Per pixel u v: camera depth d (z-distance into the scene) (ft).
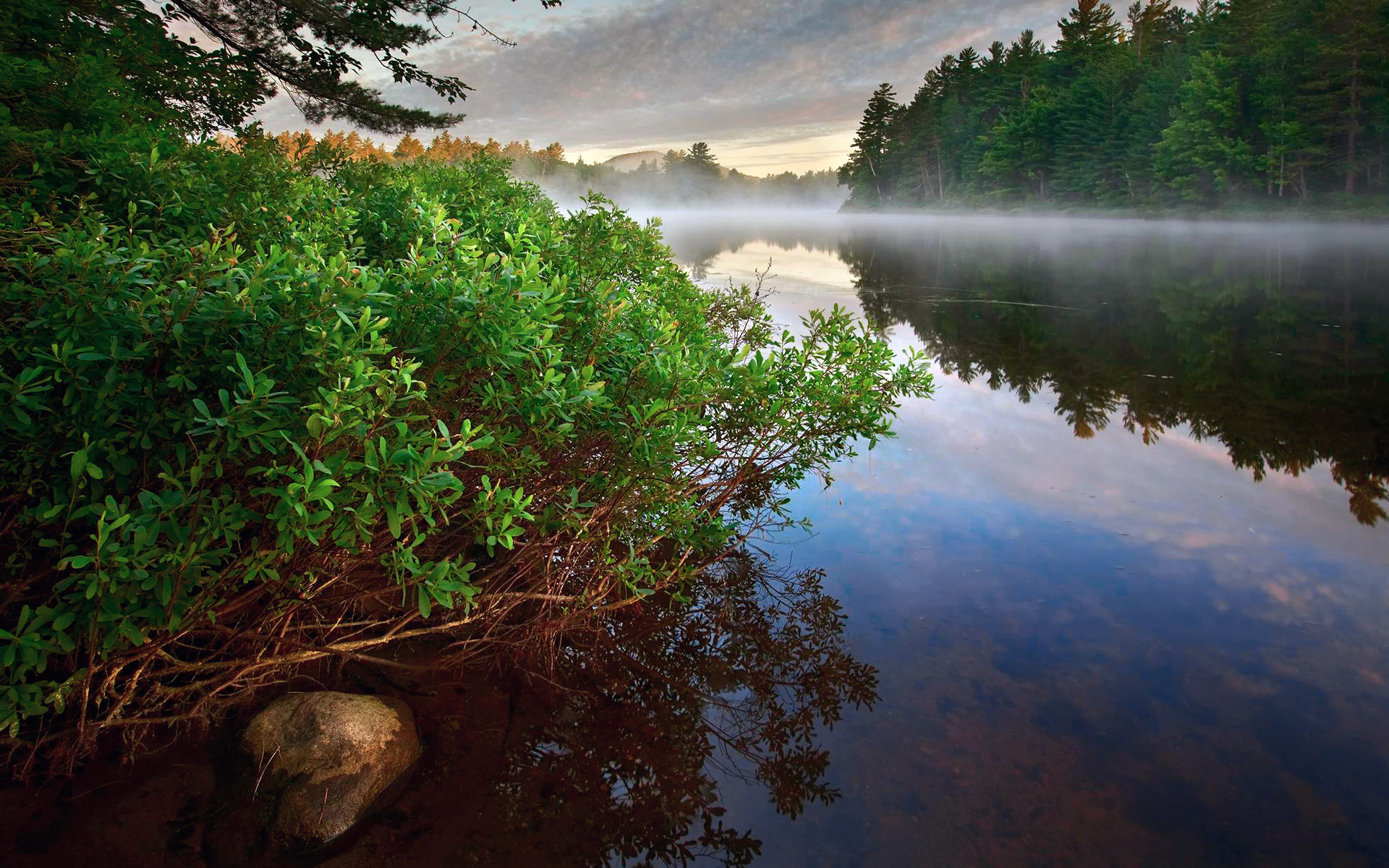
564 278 10.16
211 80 21.98
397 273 8.97
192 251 7.50
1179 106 159.63
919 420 23.30
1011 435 21.72
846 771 8.59
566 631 11.14
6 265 6.99
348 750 7.78
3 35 14.44
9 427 6.47
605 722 9.43
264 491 6.31
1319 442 20.47
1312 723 9.28
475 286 8.34
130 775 7.70
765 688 10.23
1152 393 26.22
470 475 10.55
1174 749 8.87
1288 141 136.26
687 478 12.03
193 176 11.39
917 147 269.23
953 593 12.75
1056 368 30.37
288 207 12.20
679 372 10.18
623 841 7.53
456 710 9.41
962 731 9.27
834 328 14.17
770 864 7.24
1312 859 7.24
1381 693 9.88
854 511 16.29
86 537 6.91
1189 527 15.28
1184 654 10.86
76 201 10.78
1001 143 209.77
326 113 31.99
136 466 7.08
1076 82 185.57
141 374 6.84
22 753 7.72
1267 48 140.26
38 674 8.02
